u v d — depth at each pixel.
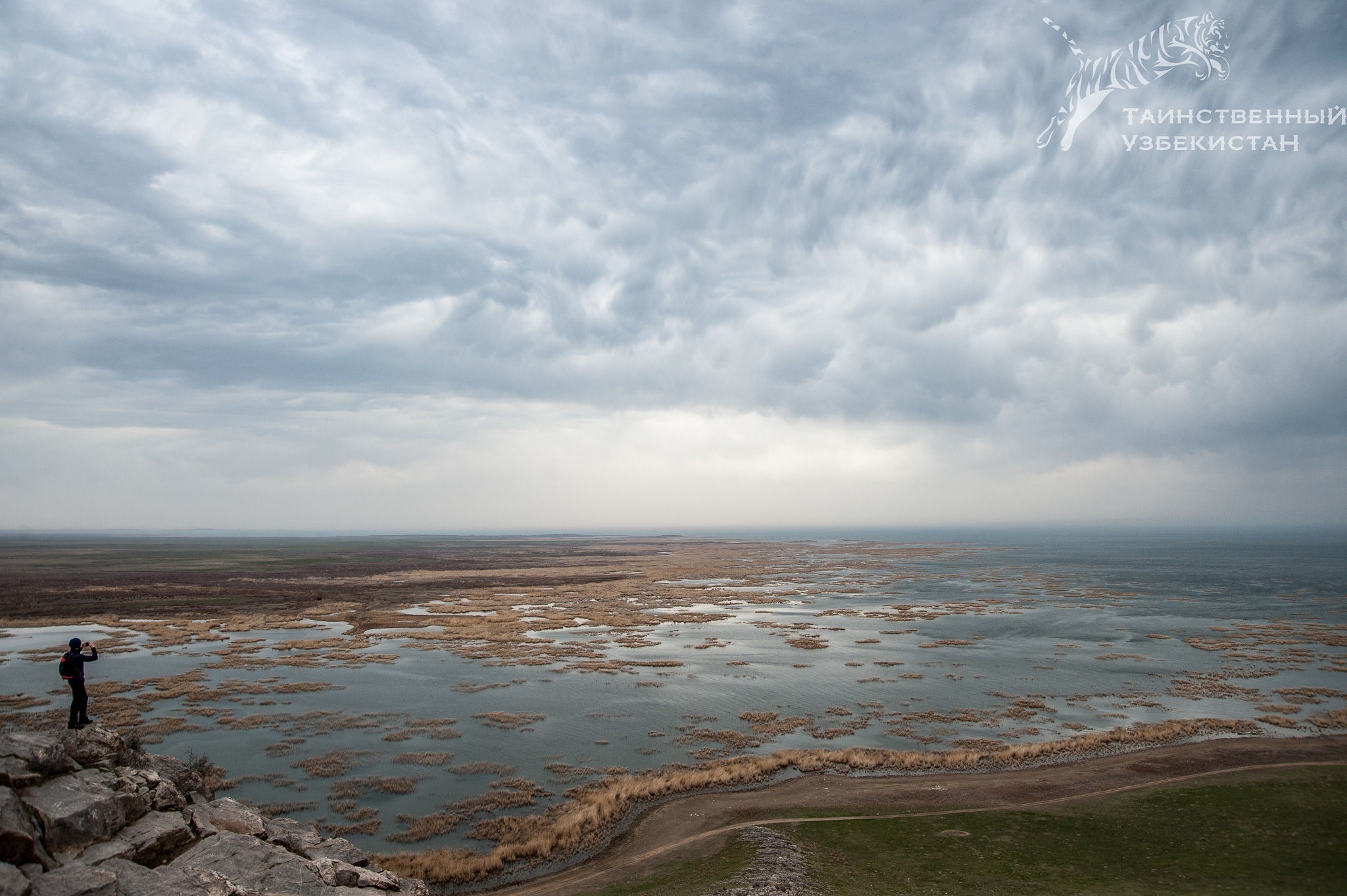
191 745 36.88
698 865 22.80
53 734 17.00
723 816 28.27
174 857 15.30
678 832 27.03
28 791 14.60
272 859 16.02
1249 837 24.70
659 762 35.69
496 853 25.06
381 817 28.61
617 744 38.34
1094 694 49.50
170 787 17.70
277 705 44.84
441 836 27.05
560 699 47.56
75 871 12.71
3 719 40.38
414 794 31.05
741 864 22.45
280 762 34.69
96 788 15.65
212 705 44.56
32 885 11.86
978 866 22.59
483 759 35.62
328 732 39.53
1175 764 34.09
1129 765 34.16
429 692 49.16
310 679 52.47
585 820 27.83
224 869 15.06
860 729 41.31
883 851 23.94
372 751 36.56
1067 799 29.55
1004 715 44.16
